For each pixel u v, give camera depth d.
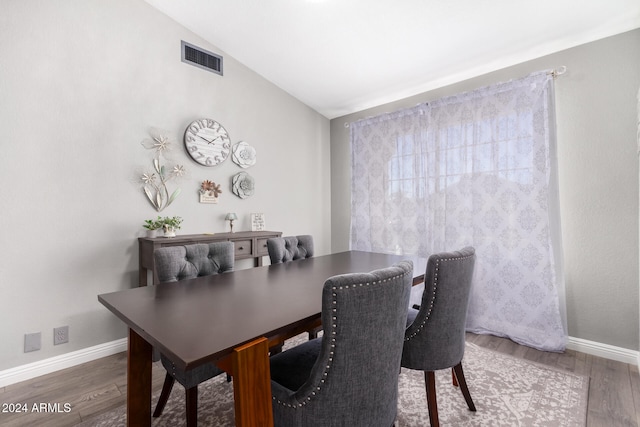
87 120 2.27
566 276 2.42
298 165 3.79
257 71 3.35
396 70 3.02
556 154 2.41
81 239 2.25
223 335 0.91
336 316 0.88
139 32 2.54
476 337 2.66
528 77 2.50
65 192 2.18
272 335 0.96
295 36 2.75
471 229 2.82
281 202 3.60
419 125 3.23
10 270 1.98
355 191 3.81
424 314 1.42
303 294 1.37
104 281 2.35
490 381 1.96
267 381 0.92
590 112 2.31
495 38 2.44
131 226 2.49
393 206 3.45
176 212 2.75
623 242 2.19
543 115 2.44
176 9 2.62
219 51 3.05
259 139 3.38
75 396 1.83
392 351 1.01
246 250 2.89
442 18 2.31
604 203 2.26
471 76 2.95
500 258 2.65
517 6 2.11
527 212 2.52
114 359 2.30
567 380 1.96
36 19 2.06
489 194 2.72
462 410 1.68
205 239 2.60
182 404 1.75
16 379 1.97
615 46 2.22
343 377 0.92
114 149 2.40
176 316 1.08
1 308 1.95
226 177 3.10
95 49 2.31
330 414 0.93
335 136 4.15
